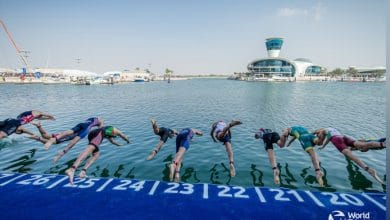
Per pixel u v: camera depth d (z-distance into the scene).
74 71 103.69
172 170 6.60
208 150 10.62
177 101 32.41
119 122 17.27
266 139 7.76
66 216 5.02
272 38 154.12
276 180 6.66
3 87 64.19
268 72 146.75
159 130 8.09
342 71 164.12
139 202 5.60
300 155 9.91
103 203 5.54
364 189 7.04
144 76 145.12
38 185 6.44
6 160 9.19
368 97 39.75
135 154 10.06
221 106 26.97
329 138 7.26
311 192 6.19
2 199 5.68
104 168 8.55
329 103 30.58
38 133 13.76
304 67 147.50
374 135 14.01
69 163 8.95
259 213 5.20
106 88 64.31
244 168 8.61
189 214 5.13
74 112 22.16
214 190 6.25
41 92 47.72
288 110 24.03
